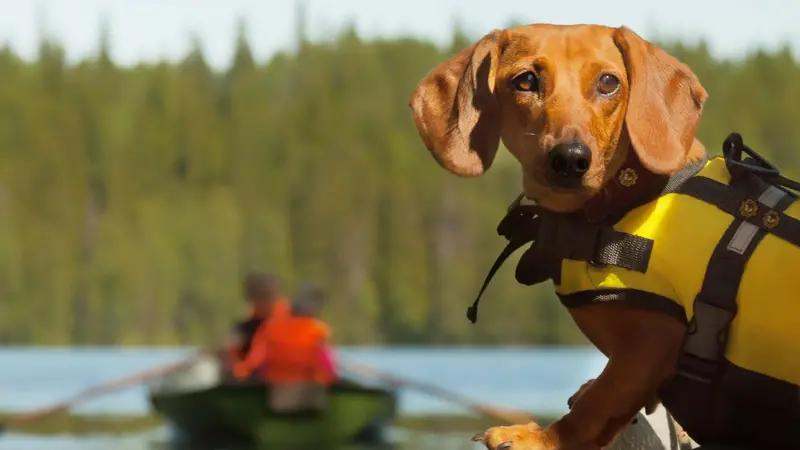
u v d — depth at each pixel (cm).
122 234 7688
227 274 7644
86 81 9375
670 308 277
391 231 7850
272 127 8944
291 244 8019
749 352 275
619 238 282
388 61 9981
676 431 354
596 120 284
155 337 7462
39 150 8225
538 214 302
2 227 7531
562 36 295
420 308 7644
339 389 1353
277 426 1337
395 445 1331
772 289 272
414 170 8294
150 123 8900
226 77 9812
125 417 1706
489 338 7200
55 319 7319
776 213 277
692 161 296
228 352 1440
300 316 1359
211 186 8606
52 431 1498
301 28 10206
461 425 1593
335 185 8044
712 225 280
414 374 3375
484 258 7706
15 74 9194
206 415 1344
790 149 8262
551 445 284
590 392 286
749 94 8488
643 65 288
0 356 5188
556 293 299
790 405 275
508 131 299
